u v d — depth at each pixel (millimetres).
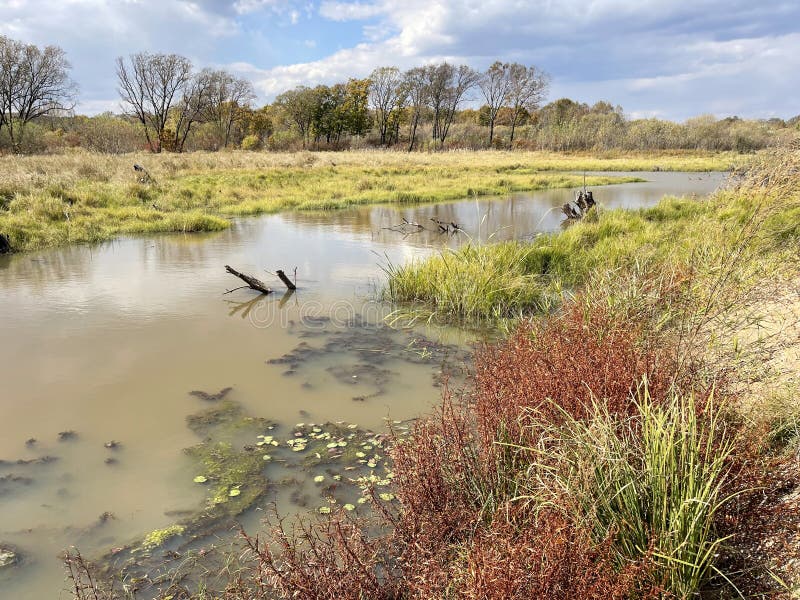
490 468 2703
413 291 7707
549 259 8867
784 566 2078
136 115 54719
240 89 63281
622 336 3432
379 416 4395
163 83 53875
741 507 2182
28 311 7074
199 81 56875
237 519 3186
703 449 2271
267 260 10297
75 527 3150
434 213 16984
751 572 2041
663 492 2148
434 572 2131
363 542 2496
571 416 2572
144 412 4477
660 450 2244
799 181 4941
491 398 3158
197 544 2988
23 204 13406
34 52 47719
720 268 4539
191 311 7145
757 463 2277
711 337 3652
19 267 9578
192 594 2617
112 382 5031
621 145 59781
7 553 2938
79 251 11000
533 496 2295
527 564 1930
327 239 12555
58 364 5418
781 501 2225
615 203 18781
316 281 8773
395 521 2701
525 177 27672
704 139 56781
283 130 77625
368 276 9094
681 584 1930
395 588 2303
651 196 21125
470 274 7488
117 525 3164
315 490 3441
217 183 21266
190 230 13539
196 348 5867
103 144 41594
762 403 2928
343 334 6352
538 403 2910
